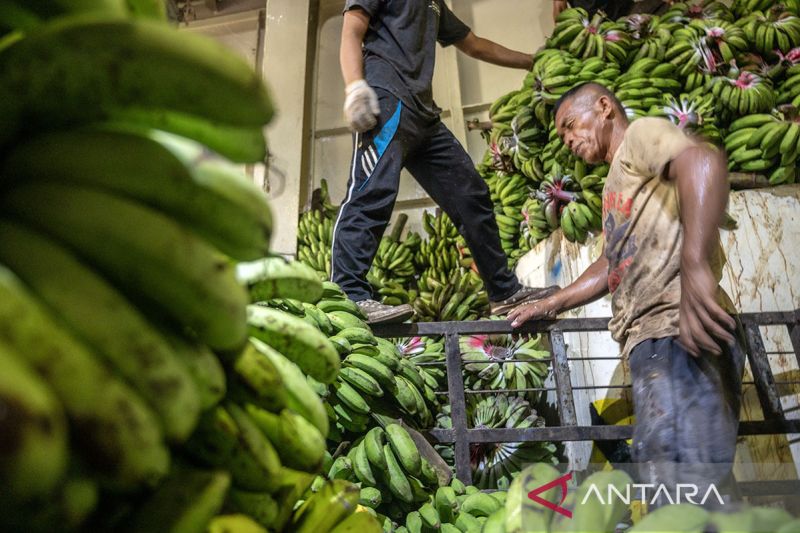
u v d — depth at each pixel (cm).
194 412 49
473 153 471
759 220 241
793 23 308
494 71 495
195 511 53
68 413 42
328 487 79
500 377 250
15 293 44
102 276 51
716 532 60
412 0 258
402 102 240
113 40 43
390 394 173
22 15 55
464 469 179
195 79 45
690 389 134
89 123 52
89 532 51
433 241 387
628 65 325
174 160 51
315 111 493
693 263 133
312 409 75
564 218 287
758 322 205
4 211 51
